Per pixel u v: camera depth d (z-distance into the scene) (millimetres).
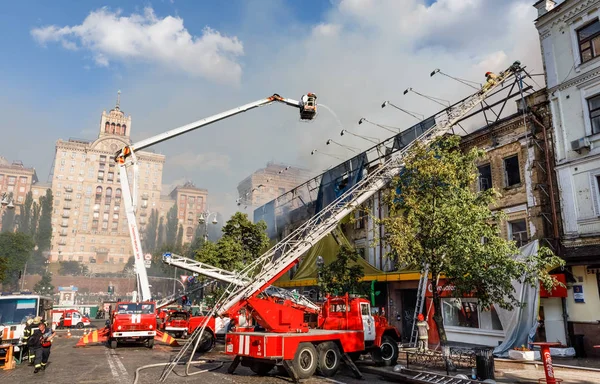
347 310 14469
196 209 158625
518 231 18406
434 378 11289
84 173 142125
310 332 13172
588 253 14828
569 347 14977
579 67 16750
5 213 131875
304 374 12031
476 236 11766
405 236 12406
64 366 14812
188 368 13406
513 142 18922
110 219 142625
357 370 12703
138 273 21812
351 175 30703
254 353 12086
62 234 135125
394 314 23641
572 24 17297
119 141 149625
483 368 10680
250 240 30906
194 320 20141
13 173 137750
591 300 14852
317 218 17953
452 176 12586
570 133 16734
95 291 108812
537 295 15672
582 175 16000
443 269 12422
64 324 44562
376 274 23484
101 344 24156
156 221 146375
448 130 21203
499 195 13000
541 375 11633
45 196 131250
